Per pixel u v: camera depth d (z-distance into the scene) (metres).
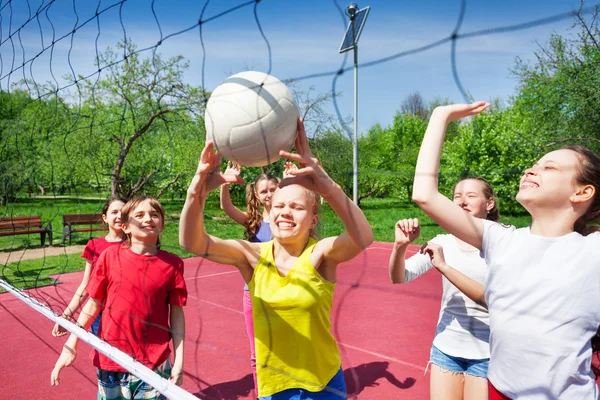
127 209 2.55
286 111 1.71
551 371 1.37
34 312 5.33
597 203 1.46
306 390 1.90
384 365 3.74
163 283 2.45
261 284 1.96
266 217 3.29
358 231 1.70
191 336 4.56
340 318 5.08
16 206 16.70
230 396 3.22
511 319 1.45
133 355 2.37
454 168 13.79
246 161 1.76
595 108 10.72
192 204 1.75
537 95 12.19
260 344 1.96
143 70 12.70
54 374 2.53
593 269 1.36
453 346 2.16
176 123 12.16
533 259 1.44
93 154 13.14
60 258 9.05
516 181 11.55
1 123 10.83
